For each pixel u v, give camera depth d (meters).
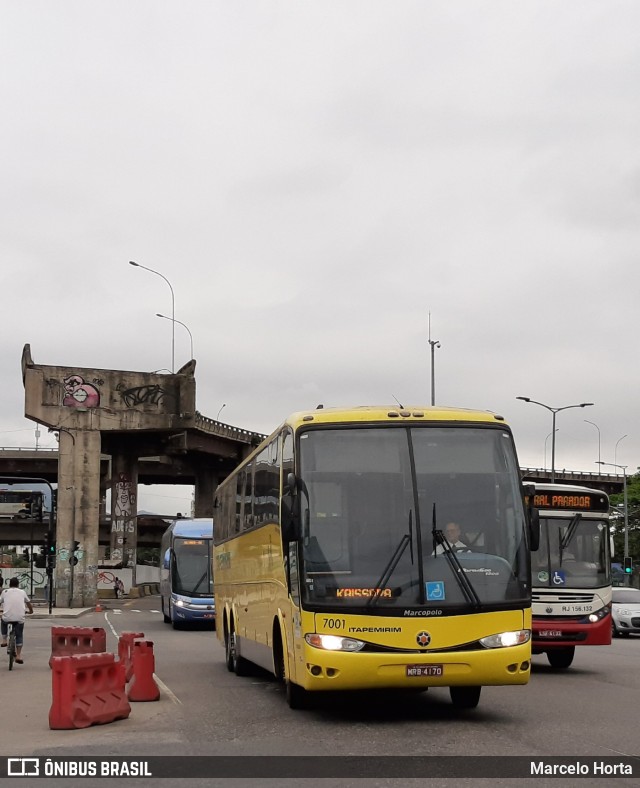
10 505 96.62
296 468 12.39
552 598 19.95
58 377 62.41
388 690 15.81
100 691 12.73
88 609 57.34
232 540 20.16
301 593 11.95
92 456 62.41
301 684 12.16
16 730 12.34
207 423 80.44
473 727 11.76
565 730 11.48
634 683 17.36
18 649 22.19
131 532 77.69
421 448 12.45
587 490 20.66
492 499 12.35
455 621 11.79
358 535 12.05
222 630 22.02
